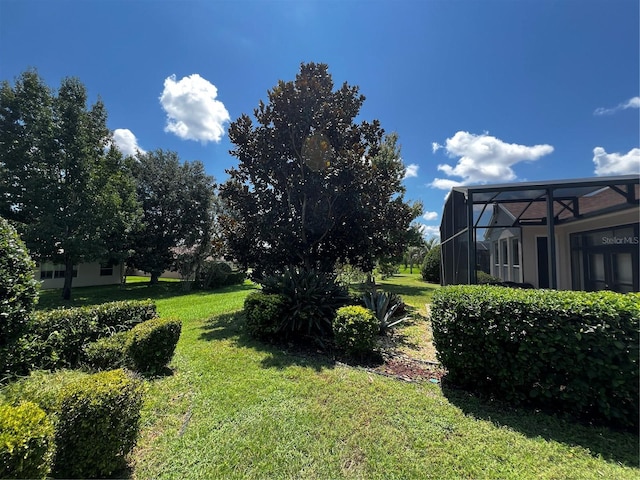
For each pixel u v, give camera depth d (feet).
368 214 23.97
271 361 14.14
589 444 7.79
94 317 14.66
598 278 25.27
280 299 18.45
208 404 9.89
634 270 21.17
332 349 16.51
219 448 7.65
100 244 46.11
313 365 13.70
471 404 9.94
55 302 42.78
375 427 8.59
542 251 31.14
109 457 6.61
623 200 21.18
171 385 11.39
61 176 44.27
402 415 9.23
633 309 8.30
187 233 64.90
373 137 27.37
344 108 26.03
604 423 8.81
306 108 23.38
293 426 8.62
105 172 47.75
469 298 10.82
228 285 65.26
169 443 7.88
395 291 43.73
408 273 98.43
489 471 6.82
